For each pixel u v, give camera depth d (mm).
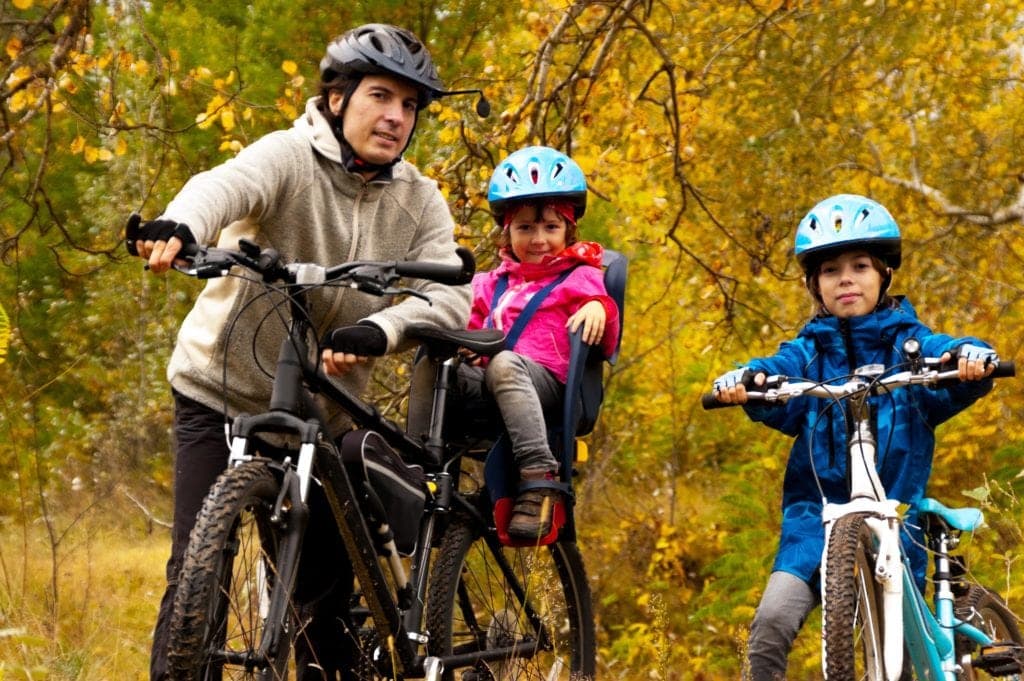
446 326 5547
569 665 6895
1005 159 13719
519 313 6945
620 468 13898
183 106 11016
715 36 12922
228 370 5215
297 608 5543
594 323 6566
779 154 12891
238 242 4984
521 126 9516
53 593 8438
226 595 4492
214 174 4980
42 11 10805
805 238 6051
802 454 5910
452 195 9859
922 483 5816
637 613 11656
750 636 5613
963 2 13672
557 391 6660
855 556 5035
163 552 11398
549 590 6715
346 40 5309
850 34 13102
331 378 5375
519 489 6227
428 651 6086
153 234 4598
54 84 8602
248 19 10961
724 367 12742
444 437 6363
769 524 10656
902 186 14203
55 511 11977
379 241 5492
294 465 4902
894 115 13773
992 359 5168
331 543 5602
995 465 10539
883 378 5477
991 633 6367
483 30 10758
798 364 6016
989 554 9570
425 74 5340
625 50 11500
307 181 5254
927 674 5438
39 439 12703
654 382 13039
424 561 5891
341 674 5789
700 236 13547
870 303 6031
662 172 13133
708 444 13156
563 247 7109
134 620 9117
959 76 14016
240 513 4508
